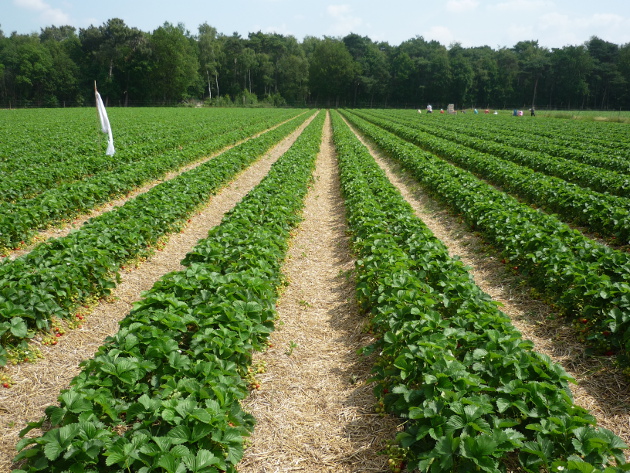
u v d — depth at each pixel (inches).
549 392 184.9
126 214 440.5
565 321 297.0
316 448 198.7
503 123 2079.2
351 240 459.5
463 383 187.0
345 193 638.5
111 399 182.1
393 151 999.0
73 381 192.4
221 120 1892.2
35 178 599.8
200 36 4950.8
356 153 951.0
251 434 205.5
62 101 3944.4
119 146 951.0
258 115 2453.2
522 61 5152.6
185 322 238.4
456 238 481.4
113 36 4033.0
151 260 420.2
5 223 408.2
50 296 278.4
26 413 218.7
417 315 251.3
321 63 4815.5
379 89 4938.5
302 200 626.2
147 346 218.1
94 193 556.7
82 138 1081.4
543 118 2632.9
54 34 5876.0
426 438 176.4
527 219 437.1
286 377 250.8
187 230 519.2
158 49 4003.4
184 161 863.1
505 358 201.2
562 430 165.8
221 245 369.4
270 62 5231.3
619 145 1075.9
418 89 4948.3
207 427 163.6
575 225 495.2
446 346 217.8
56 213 480.4
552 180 616.1
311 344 286.4
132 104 4222.4
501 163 770.2
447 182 610.2
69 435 155.0
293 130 1727.4
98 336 290.7
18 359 253.3
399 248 364.8
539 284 338.0
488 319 243.0
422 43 6456.7
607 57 5265.8
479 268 399.5
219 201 653.9
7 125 1514.5
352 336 293.1
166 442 156.2
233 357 229.9
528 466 158.6
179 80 4067.4
